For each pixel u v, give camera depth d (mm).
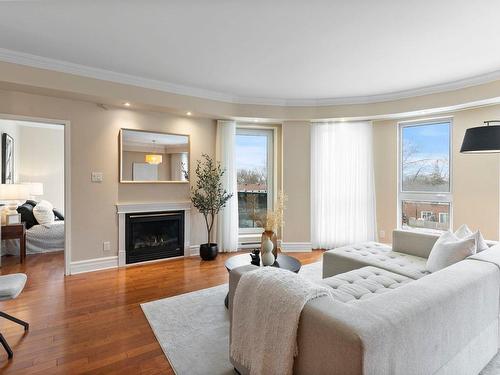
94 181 3922
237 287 1688
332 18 2395
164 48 2973
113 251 4090
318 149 5105
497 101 3754
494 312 1893
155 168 4371
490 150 2709
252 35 2693
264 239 2977
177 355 2055
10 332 2336
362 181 5031
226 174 4895
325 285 2229
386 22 2455
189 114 4520
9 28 2582
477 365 1747
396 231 3354
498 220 3963
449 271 1787
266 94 4562
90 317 2602
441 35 2676
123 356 2045
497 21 2430
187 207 4668
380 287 2180
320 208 5133
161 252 4469
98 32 2654
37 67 3199
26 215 4832
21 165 6277
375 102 4617
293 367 1351
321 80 3914
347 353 1109
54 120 3613
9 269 3941
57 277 3645
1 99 3303
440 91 4070
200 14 2348
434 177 4617
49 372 1868
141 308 2783
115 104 3941
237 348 1660
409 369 1260
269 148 5426
